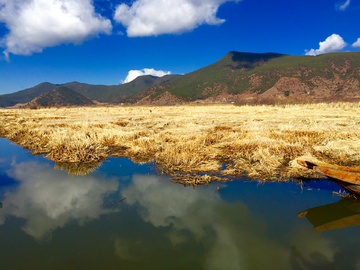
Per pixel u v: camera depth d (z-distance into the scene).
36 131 14.80
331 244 4.08
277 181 6.84
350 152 8.73
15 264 3.70
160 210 5.42
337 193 5.98
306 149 9.35
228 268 3.52
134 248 4.08
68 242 4.29
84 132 13.41
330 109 30.52
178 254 3.89
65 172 8.39
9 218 5.22
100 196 6.32
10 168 8.94
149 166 8.66
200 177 7.19
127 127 16.77
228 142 11.09
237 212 5.22
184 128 15.40
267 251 3.93
